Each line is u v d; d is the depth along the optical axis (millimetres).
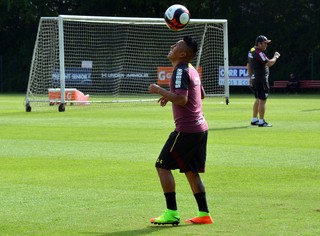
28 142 32594
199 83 17047
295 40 97125
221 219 17141
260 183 21797
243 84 89000
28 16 104000
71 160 26812
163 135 35188
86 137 34469
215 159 26688
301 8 97812
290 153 28172
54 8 106312
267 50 98562
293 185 21422
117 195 20125
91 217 17484
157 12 105625
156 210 18234
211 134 35312
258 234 15648
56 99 60312
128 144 31547
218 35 77438
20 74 107375
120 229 16312
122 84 83438
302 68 95438
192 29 78688
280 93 94750
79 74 82875
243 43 99938
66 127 39938
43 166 25453
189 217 17547
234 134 35281
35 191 20766
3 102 70438
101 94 83188
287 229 16047
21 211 18156
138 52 83938
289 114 49219
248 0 100062
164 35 83125
